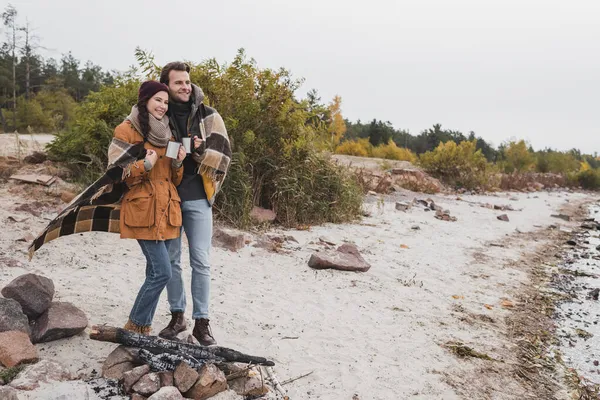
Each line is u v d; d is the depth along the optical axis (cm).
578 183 3100
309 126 977
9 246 562
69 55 7369
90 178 832
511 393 403
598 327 580
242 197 815
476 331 524
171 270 369
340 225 964
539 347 507
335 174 1020
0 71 4812
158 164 346
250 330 451
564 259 932
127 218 339
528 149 3562
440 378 410
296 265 671
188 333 404
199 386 316
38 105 4147
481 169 2175
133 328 363
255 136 905
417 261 780
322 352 429
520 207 1692
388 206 1279
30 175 812
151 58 855
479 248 934
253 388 339
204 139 362
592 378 451
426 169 2106
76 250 594
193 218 373
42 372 317
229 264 636
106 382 322
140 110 338
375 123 5044
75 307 395
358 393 368
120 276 535
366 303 565
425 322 530
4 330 348
